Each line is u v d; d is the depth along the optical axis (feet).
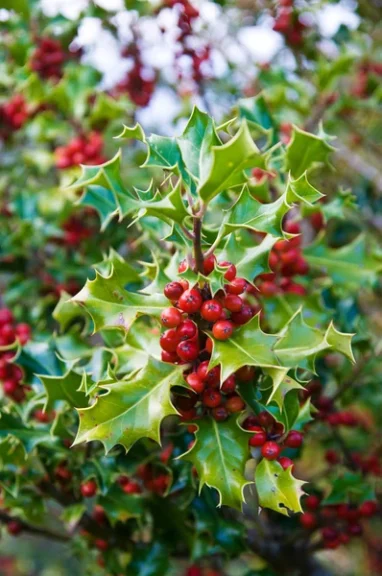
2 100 2.91
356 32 3.09
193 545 2.10
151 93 3.06
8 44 2.89
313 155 1.99
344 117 3.29
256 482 1.70
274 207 1.69
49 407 1.96
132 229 2.63
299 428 1.84
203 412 1.78
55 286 2.67
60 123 2.69
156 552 2.17
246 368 1.73
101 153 2.66
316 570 2.55
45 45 2.89
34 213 2.69
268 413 1.77
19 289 2.70
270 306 2.15
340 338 1.76
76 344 2.17
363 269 2.34
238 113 2.30
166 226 2.05
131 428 1.67
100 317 1.73
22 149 3.14
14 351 2.19
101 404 1.68
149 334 1.87
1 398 2.25
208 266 1.69
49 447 2.04
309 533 2.30
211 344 1.69
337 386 2.39
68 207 2.58
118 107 2.61
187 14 2.86
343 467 2.34
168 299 1.71
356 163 3.48
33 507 2.11
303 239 2.88
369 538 3.35
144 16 2.91
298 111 2.81
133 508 2.06
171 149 1.76
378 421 2.94
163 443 2.16
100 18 2.93
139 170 2.79
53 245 2.88
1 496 2.14
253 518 2.42
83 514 2.18
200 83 2.95
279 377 1.64
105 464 2.03
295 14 2.94
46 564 5.08
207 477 1.70
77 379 1.95
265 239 1.78
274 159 2.08
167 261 2.08
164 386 1.70
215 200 2.02
